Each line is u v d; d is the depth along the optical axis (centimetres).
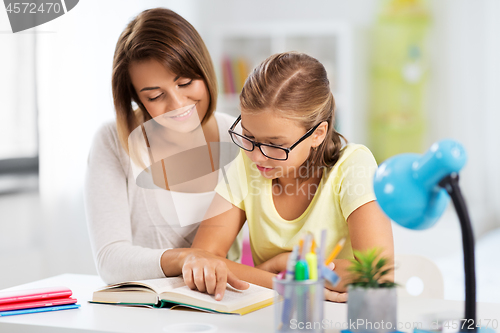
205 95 114
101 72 227
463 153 62
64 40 206
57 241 199
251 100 95
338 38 329
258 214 114
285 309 67
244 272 104
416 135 331
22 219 193
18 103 195
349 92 327
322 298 68
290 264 68
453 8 322
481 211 302
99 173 119
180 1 321
